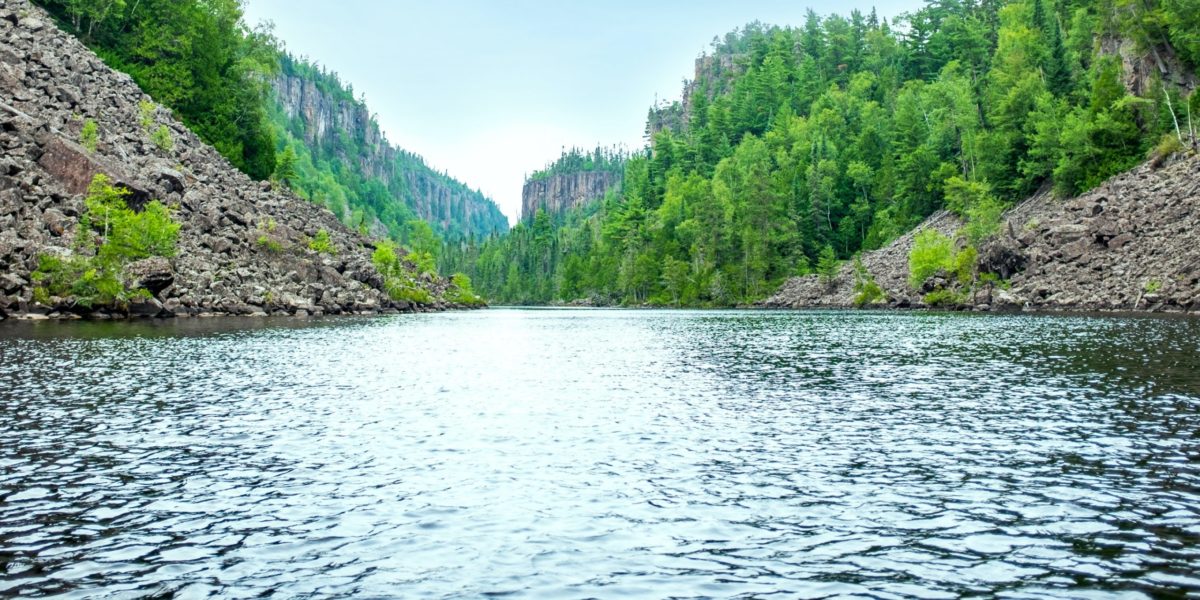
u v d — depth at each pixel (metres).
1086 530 12.07
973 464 16.39
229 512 12.92
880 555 11.07
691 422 21.45
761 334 60.66
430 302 118.56
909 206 148.12
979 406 23.81
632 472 15.76
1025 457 16.97
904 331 60.25
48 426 19.81
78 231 65.25
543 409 23.66
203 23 120.38
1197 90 101.12
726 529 12.20
